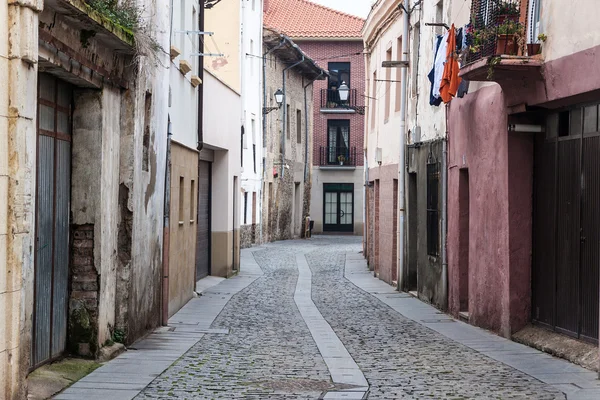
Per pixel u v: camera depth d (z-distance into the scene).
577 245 11.79
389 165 25.11
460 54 14.70
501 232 13.83
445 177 17.81
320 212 58.00
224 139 24.86
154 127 13.99
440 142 18.23
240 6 28.89
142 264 12.95
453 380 9.71
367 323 15.98
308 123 53.91
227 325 15.37
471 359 11.38
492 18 12.92
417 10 21.30
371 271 29.78
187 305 18.62
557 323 12.40
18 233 7.39
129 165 11.85
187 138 18.92
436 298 18.64
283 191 48.16
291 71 48.88
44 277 9.69
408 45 22.36
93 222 10.73
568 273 12.07
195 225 20.56
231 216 26.81
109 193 11.23
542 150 13.17
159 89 14.48
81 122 10.70
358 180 57.62
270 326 15.38
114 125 11.39
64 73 9.57
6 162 7.26
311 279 26.84
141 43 11.03
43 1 7.86
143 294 13.14
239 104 27.78
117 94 11.52
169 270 16.36
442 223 17.88
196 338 13.39
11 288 7.32
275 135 45.47
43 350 9.71
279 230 47.88
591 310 11.27
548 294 12.79
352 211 58.00
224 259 26.05
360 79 57.41
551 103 12.00
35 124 7.78
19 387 7.53
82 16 8.90
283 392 8.96
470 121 15.68
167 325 14.98
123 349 11.68
